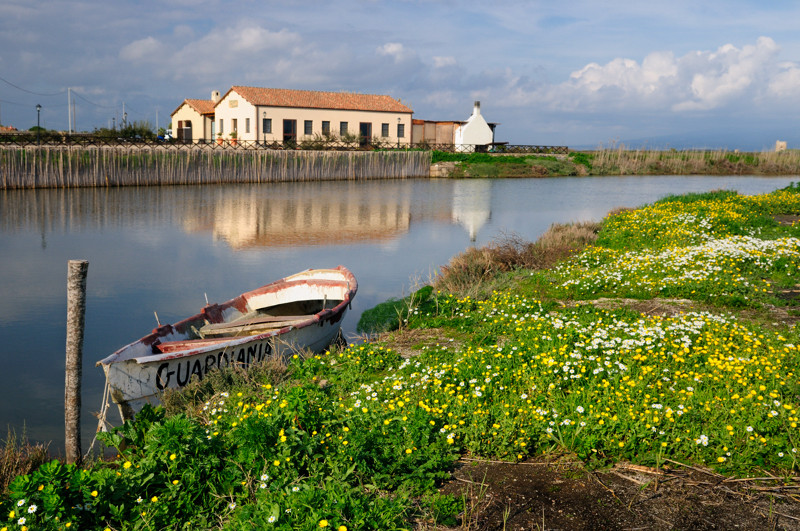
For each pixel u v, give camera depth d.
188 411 7.63
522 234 24.70
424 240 23.31
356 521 4.14
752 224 19.70
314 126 55.78
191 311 13.77
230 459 5.09
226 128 57.28
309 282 13.28
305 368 9.01
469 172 57.25
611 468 5.31
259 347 9.64
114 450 7.58
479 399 6.65
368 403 6.70
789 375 6.78
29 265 17.94
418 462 5.37
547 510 4.74
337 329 11.82
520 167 60.28
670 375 7.05
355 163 52.72
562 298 12.46
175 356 8.34
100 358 10.74
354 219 28.58
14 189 36.50
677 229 18.39
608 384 6.60
